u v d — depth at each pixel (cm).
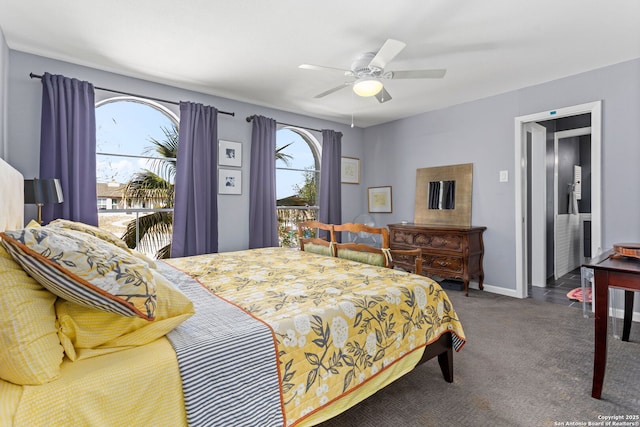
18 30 243
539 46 269
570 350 240
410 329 172
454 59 293
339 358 140
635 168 296
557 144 470
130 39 257
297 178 490
